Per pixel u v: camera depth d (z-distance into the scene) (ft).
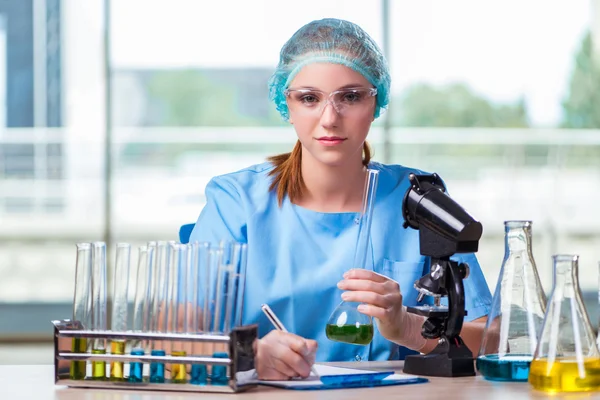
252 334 4.54
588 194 23.02
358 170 6.77
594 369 4.41
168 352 4.53
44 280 23.90
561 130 22.84
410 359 5.14
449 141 22.67
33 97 22.99
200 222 6.84
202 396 4.39
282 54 6.71
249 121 23.47
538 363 4.45
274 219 6.75
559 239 22.98
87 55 22.90
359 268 5.37
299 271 6.57
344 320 5.18
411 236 6.76
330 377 4.69
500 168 22.85
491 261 22.77
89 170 23.29
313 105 6.08
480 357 4.89
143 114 23.11
